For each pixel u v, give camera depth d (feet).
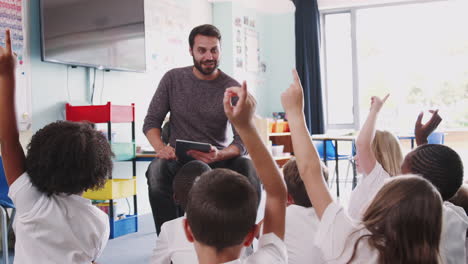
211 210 2.93
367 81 23.08
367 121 5.84
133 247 11.73
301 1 21.98
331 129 23.54
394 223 3.47
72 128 4.20
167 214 7.55
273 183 3.35
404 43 22.49
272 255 3.24
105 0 13.58
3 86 3.74
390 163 7.12
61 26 12.22
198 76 8.06
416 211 3.44
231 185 3.03
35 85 12.00
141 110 15.81
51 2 11.94
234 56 20.70
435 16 22.00
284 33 23.38
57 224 4.03
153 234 13.16
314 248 5.58
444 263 4.42
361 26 22.95
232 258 3.07
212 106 7.95
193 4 18.99
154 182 7.56
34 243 3.99
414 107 22.48
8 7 11.34
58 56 12.15
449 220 4.67
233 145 7.62
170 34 17.34
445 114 22.06
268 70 23.66
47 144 4.00
